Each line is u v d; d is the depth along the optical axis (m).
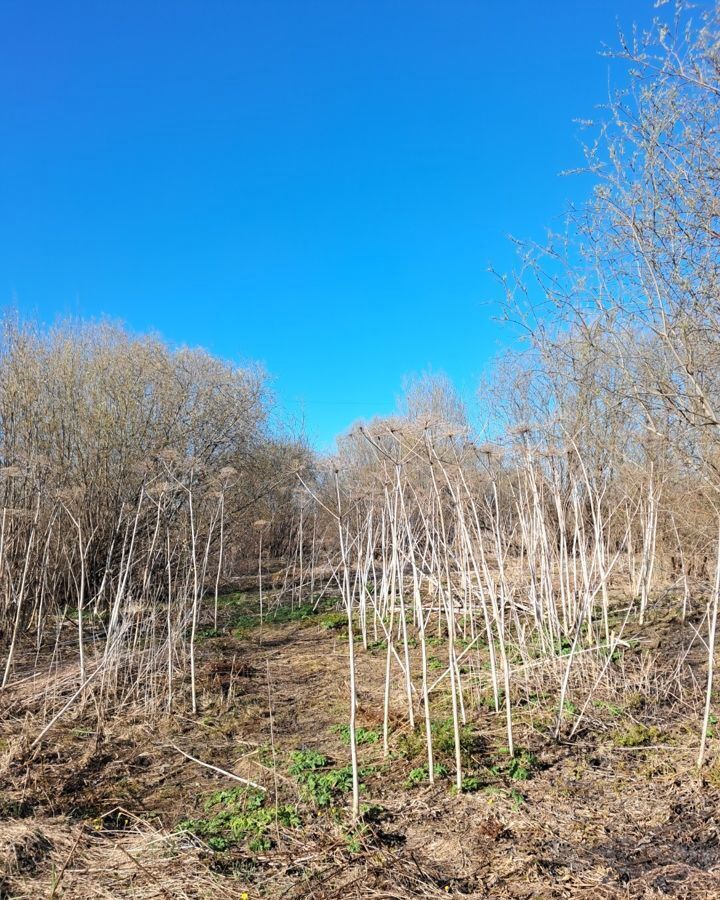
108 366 10.77
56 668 5.96
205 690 5.23
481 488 6.12
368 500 7.50
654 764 3.66
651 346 6.68
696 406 5.96
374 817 3.29
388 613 7.40
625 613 6.48
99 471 9.93
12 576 7.53
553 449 5.81
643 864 2.83
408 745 3.97
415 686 5.07
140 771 3.98
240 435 12.35
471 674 4.93
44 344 10.30
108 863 3.02
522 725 4.20
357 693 5.09
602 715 4.31
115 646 5.19
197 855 3.02
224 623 7.86
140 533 9.42
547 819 3.20
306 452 14.42
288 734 4.40
